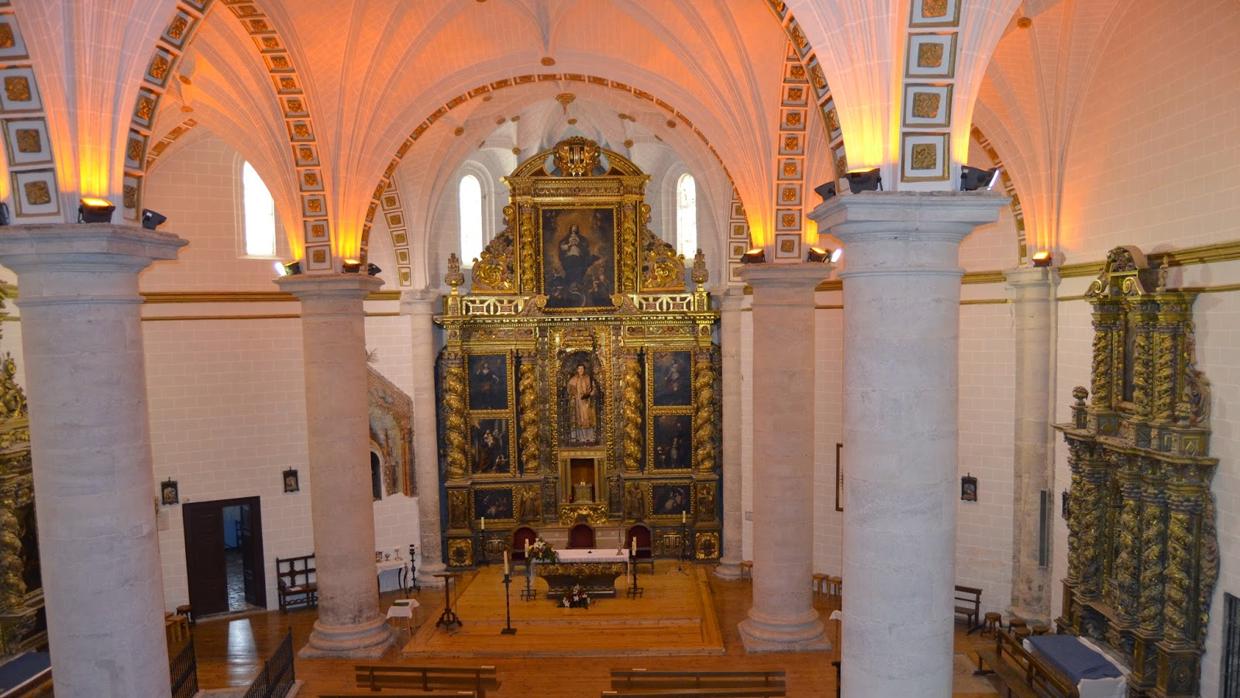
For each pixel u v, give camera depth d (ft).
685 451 73.67
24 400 48.42
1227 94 33.83
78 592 27.04
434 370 71.92
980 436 55.16
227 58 44.73
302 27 43.62
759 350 49.11
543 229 72.74
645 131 72.54
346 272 48.01
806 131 45.39
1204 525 35.91
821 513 65.21
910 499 24.93
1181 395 36.86
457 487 71.92
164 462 59.11
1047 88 46.26
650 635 53.98
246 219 62.80
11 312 48.47
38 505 27.30
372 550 51.08
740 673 41.45
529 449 73.36
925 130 24.41
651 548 73.41
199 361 60.08
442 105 51.47
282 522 63.41
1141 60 40.14
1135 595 39.93
